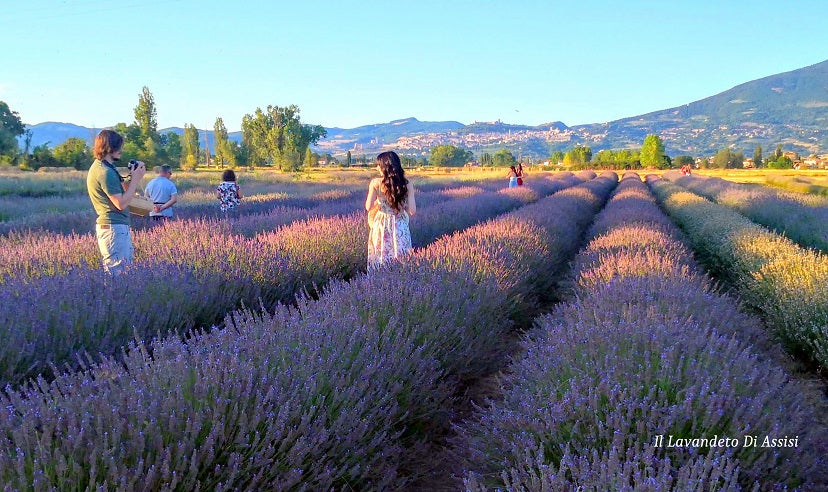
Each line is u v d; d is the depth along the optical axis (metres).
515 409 2.59
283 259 5.35
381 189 5.29
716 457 1.77
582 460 1.90
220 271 4.64
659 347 2.61
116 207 4.44
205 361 2.24
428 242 8.05
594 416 2.22
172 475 1.73
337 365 2.58
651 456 1.93
